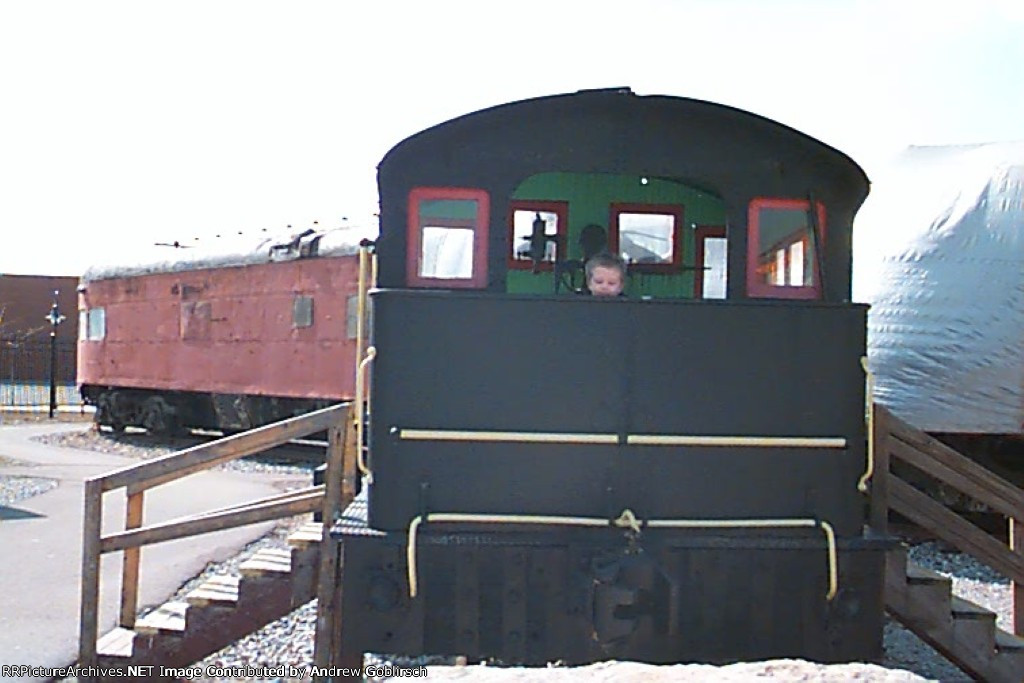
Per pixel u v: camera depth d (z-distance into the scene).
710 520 5.55
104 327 24.42
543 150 5.70
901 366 12.01
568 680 5.07
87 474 17.31
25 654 6.98
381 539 5.46
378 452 5.54
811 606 5.58
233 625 6.41
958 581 9.90
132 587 7.06
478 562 5.51
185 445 22.38
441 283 5.70
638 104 5.63
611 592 5.28
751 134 5.74
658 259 6.83
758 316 5.59
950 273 11.95
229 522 6.64
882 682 5.00
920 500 6.64
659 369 5.55
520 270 6.78
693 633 5.53
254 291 19.80
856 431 5.63
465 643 5.50
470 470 5.54
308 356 18.50
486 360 5.54
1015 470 12.23
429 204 5.71
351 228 18.08
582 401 5.53
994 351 11.66
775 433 5.59
